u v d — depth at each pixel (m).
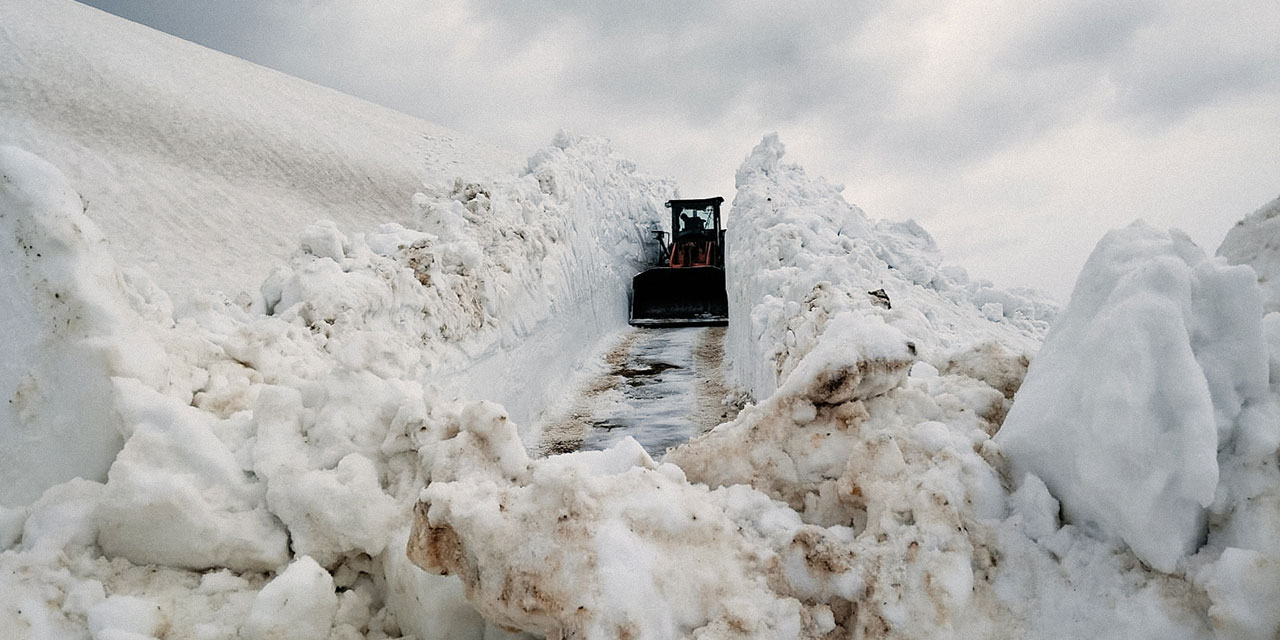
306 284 6.35
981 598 2.27
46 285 3.04
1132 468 2.12
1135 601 2.10
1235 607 1.88
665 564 2.28
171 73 26.69
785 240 11.05
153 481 2.68
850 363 2.82
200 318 5.46
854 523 2.66
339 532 2.77
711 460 2.96
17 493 3.00
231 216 17.52
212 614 2.55
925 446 2.70
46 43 23.97
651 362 14.12
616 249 22.00
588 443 9.16
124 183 17.12
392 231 9.18
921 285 11.50
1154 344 2.15
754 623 2.17
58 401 3.02
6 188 3.02
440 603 2.54
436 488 2.47
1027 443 2.53
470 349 8.32
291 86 36.44
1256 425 2.14
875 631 2.19
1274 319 2.36
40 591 2.42
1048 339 2.79
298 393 3.26
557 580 2.22
